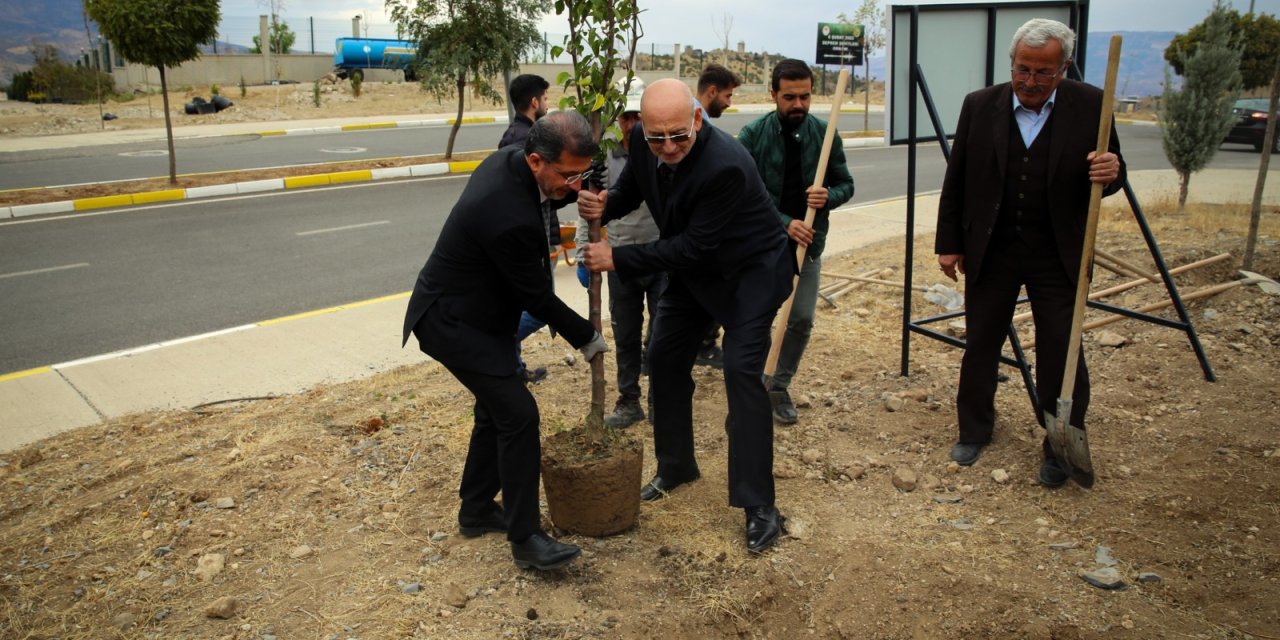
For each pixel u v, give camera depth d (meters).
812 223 4.11
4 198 12.75
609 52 3.45
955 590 3.22
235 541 3.57
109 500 3.91
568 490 3.44
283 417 4.84
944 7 5.05
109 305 7.61
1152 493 3.79
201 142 20.62
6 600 3.21
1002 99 3.87
